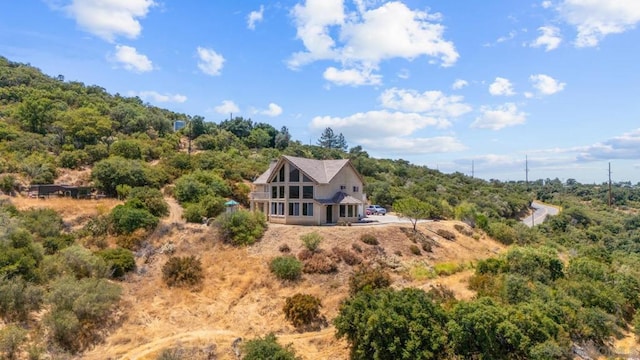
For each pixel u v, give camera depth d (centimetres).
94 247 3725
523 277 3488
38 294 2672
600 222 9544
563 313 2934
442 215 6322
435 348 2373
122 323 2845
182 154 7250
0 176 5066
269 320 3050
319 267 3628
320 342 2844
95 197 5181
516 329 2444
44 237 3569
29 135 6944
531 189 15625
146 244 3959
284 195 4925
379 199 7388
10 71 10869
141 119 9144
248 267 3697
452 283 3647
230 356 2642
